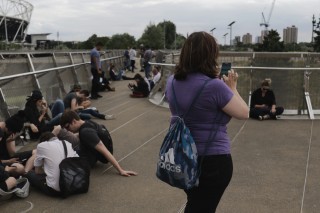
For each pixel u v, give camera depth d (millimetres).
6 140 5496
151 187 4738
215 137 2432
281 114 9234
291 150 6289
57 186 4391
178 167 2363
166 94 2637
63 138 5453
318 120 8727
